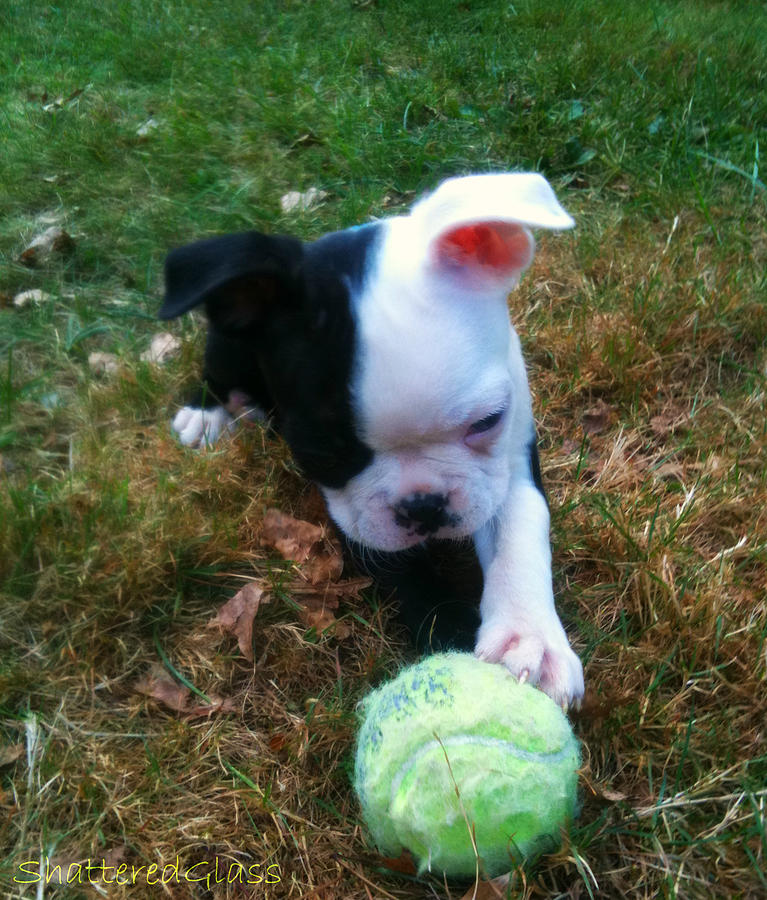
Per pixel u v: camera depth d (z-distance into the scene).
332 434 0.35
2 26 1.06
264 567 0.42
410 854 0.31
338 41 0.96
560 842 0.31
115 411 0.51
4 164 0.74
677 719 0.36
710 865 0.32
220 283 0.34
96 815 0.34
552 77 0.83
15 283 0.61
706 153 0.73
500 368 0.36
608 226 0.65
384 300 0.34
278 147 0.77
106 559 0.41
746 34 0.94
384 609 0.41
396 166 0.74
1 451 0.48
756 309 0.57
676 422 0.52
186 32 1.01
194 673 0.38
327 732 0.36
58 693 0.37
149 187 0.71
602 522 0.44
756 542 0.44
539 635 0.36
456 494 0.36
